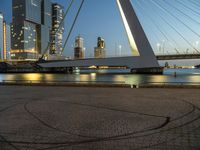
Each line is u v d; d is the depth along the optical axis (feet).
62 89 47.98
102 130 17.28
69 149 13.64
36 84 57.93
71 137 15.72
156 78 135.54
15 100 32.35
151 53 156.25
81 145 14.26
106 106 27.20
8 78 148.56
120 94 38.63
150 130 17.25
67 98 34.06
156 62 156.35
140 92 41.42
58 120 20.34
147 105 27.81
